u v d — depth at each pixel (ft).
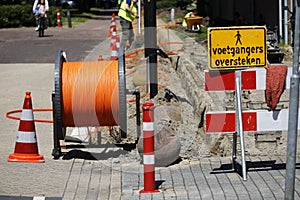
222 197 32.99
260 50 36.76
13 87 70.59
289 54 83.25
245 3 126.72
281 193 33.37
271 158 40.63
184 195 33.47
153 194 33.86
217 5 159.22
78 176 38.47
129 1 87.04
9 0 190.08
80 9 248.93
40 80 75.00
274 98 37.04
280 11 93.20
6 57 97.40
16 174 38.91
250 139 45.03
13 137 48.60
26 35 138.00
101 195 34.91
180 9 220.84
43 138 48.24
